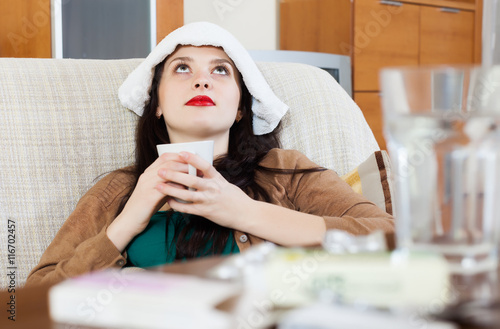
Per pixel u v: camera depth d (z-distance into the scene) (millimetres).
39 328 401
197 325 366
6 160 1230
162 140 1358
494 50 3809
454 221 468
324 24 3328
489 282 442
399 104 465
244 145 1394
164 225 1180
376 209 1168
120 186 1273
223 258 554
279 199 1274
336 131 1496
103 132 1340
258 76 1364
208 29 1300
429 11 3557
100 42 2658
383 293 402
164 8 2764
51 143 1275
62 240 1167
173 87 1279
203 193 1047
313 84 1544
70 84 1336
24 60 1339
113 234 1102
